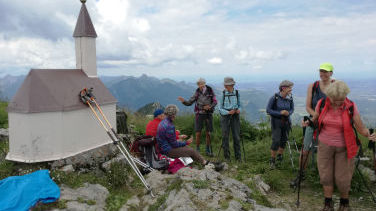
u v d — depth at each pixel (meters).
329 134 3.70
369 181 4.93
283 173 5.71
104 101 5.91
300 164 5.04
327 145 3.71
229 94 6.40
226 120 6.50
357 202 4.35
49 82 5.18
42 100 4.92
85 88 5.42
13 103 4.97
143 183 4.45
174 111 5.34
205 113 7.09
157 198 4.11
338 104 3.61
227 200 3.62
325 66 4.52
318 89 4.70
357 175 4.93
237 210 3.40
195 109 7.18
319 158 3.85
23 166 4.96
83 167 5.17
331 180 3.78
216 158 6.95
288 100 5.85
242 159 6.82
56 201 3.72
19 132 4.97
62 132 5.04
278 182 5.00
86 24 6.04
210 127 7.16
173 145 5.42
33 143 4.89
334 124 3.65
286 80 5.78
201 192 3.74
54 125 4.97
